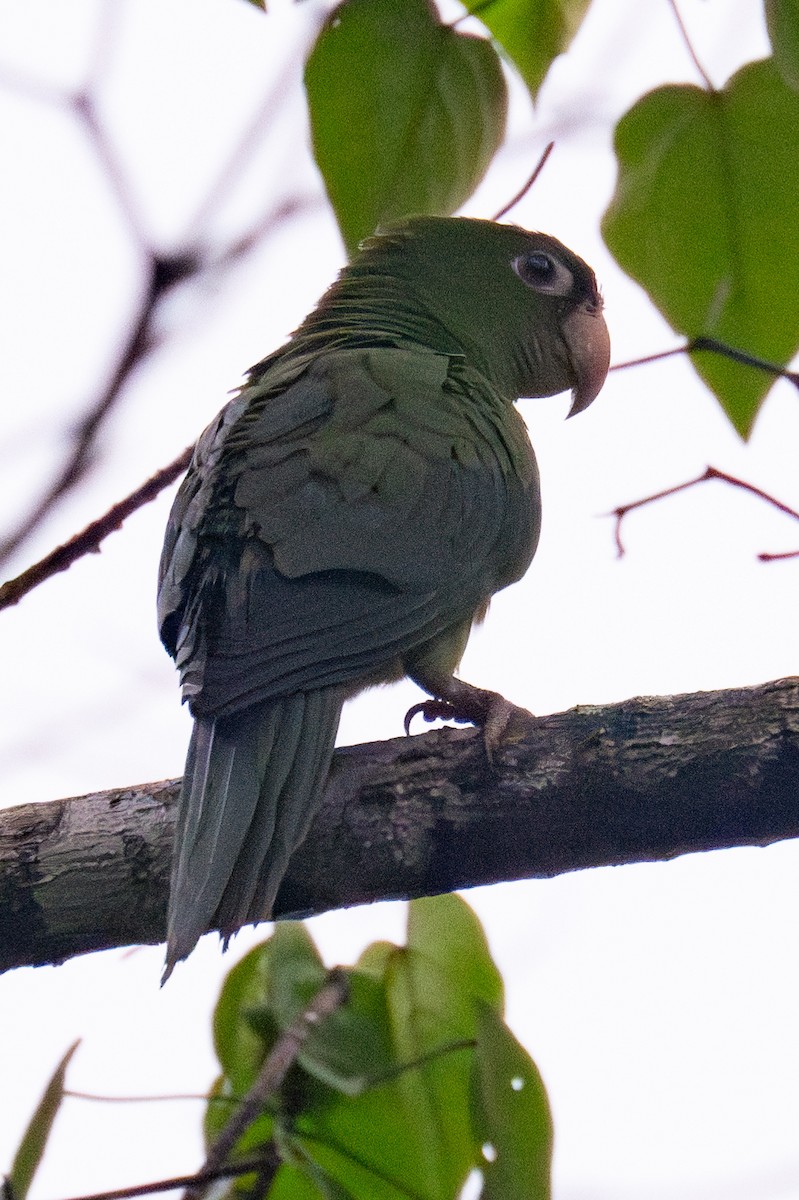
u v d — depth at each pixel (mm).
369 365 8000
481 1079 6434
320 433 7473
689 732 6105
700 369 6949
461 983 6988
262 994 6922
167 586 7312
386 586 6941
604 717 6293
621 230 7000
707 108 6848
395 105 6734
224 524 7113
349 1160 6926
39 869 6402
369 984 6941
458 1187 6926
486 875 6438
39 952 6543
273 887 5891
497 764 6320
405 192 6852
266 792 6152
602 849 6289
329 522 7023
